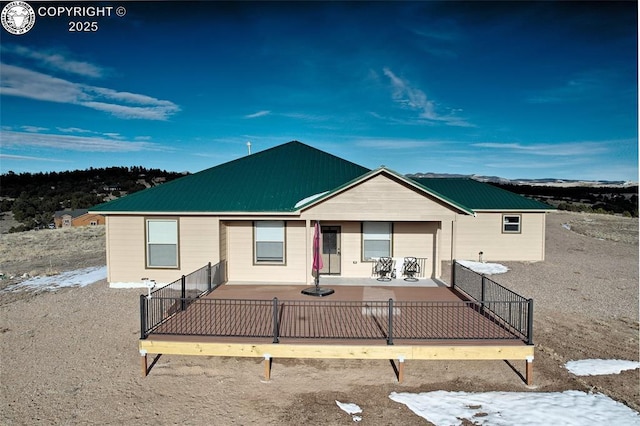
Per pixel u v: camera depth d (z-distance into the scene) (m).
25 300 14.67
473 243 22.14
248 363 9.53
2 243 32.50
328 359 9.77
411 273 14.98
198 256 14.94
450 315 10.53
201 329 9.45
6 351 10.16
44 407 7.61
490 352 8.45
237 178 16.22
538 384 8.52
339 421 7.21
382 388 8.40
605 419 7.16
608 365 9.38
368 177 13.17
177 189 15.80
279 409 7.59
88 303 13.97
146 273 15.31
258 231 15.11
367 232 15.16
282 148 18.56
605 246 28.67
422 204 13.28
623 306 14.02
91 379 8.72
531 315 8.50
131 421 7.17
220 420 7.22
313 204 13.53
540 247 22.00
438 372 9.11
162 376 8.88
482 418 7.24
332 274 15.30
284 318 10.25
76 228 46.09
